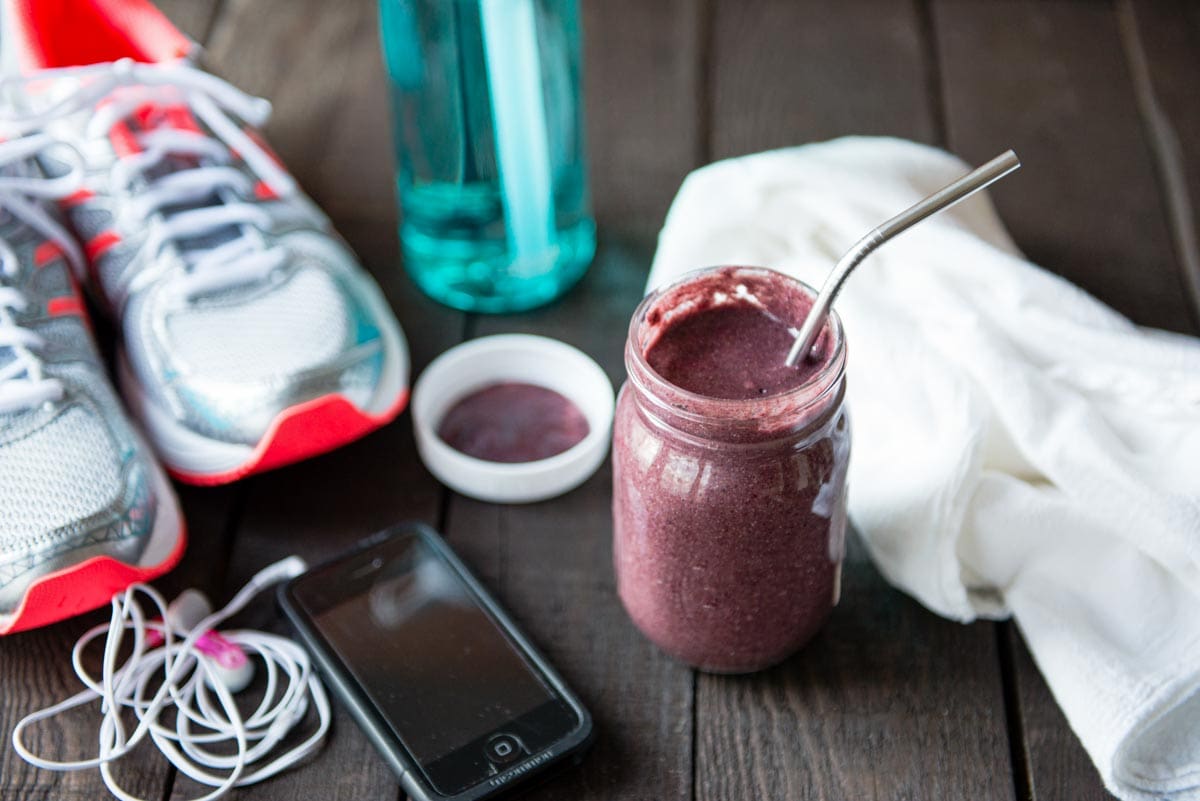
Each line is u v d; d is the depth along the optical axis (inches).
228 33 51.7
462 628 33.0
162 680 33.4
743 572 29.0
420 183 39.9
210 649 32.4
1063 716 31.9
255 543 36.3
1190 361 33.8
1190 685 29.9
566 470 36.5
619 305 42.4
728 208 39.7
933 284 35.9
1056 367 34.5
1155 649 30.9
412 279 43.3
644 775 31.1
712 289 29.4
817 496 28.2
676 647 32.1
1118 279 42.3
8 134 36.8
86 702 32.7
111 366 40.9
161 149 38.5
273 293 37.5
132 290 37.8
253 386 35.4
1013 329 35.5
